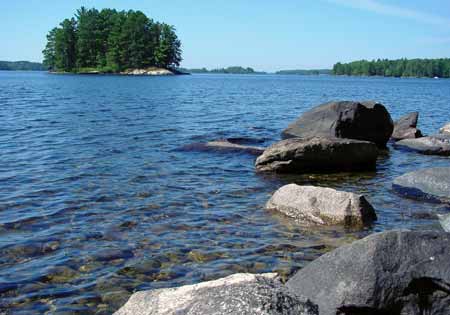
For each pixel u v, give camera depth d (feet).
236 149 58.59
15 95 160.76
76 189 41.16
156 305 15.75
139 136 71.82
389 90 281.13
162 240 30.04
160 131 77.82
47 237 30.17
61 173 46.83
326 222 33.24
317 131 67.05
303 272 21.27
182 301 15.42
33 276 24.89
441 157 62.34
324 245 29.55
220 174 48.52
